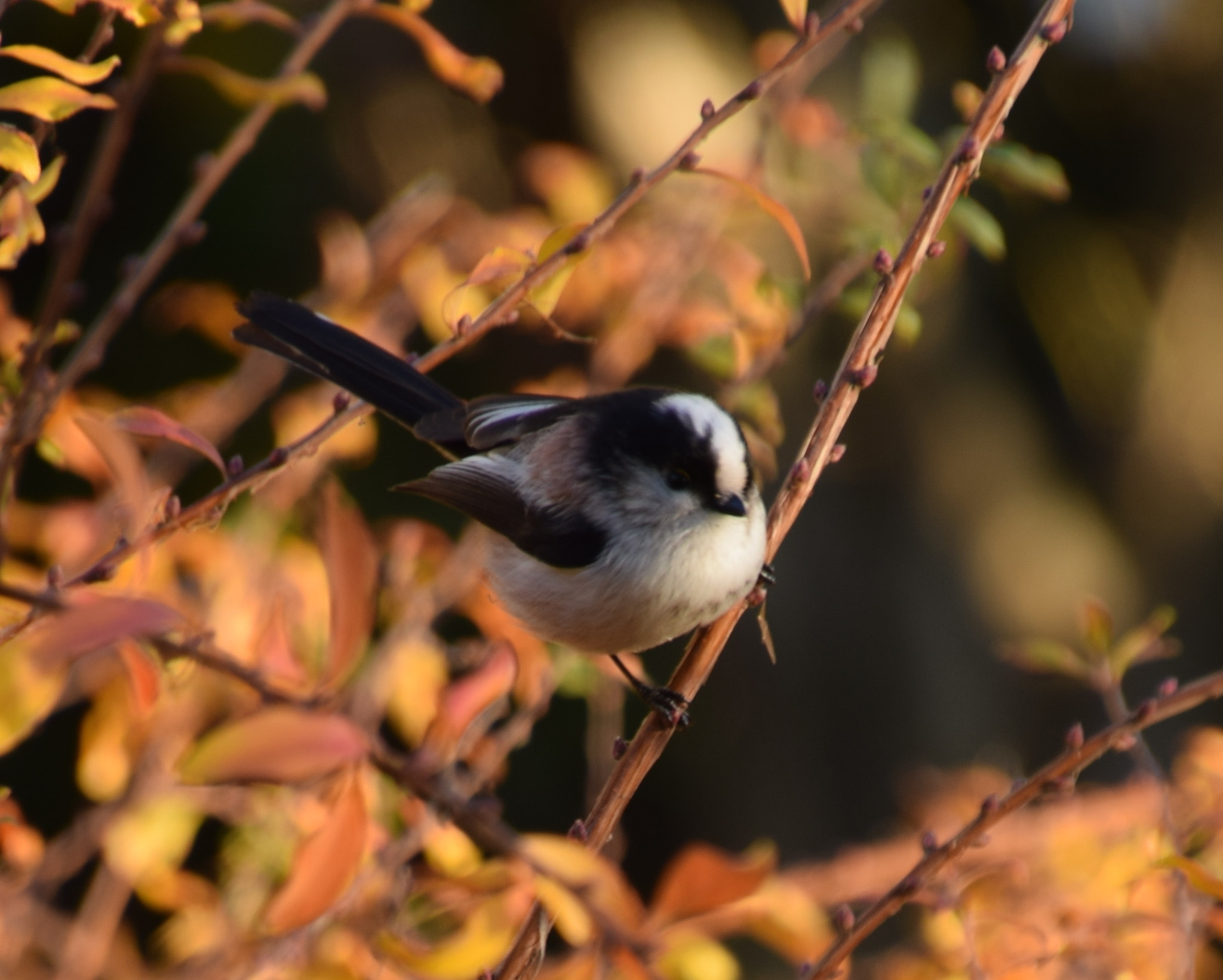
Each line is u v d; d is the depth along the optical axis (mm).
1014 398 16500
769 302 7594
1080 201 17297
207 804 6426
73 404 6023
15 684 3424
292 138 14031
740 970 12727
